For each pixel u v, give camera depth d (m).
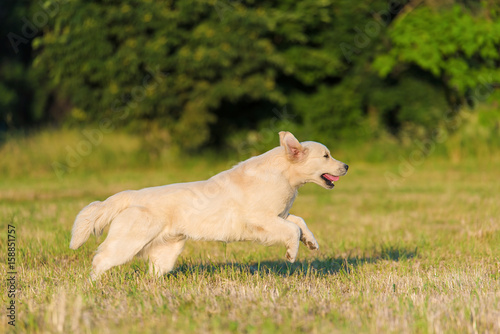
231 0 20.84
